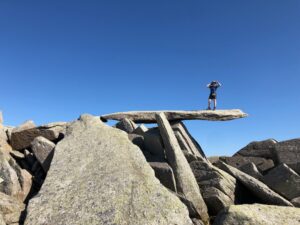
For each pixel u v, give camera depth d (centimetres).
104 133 2323
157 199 1670
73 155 2092
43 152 2395
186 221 1586
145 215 1566
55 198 1698
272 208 1831
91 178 1838
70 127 2448
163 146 2427
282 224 1678
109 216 1543
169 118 3009
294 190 2252
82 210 1597
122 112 3206
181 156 2277
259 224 1648
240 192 2253
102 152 2092
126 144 2200
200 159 2350
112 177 1817
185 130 2983
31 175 2303
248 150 2923
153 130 2589
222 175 2220
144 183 1780
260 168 2742
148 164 2027
